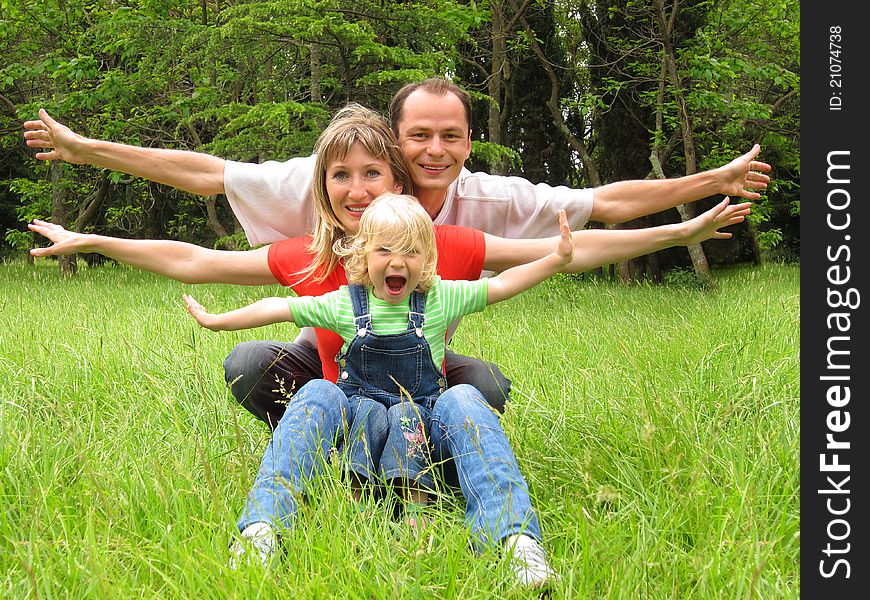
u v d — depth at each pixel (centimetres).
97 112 1766
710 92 1307
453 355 337
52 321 696
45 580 206
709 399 383
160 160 335
